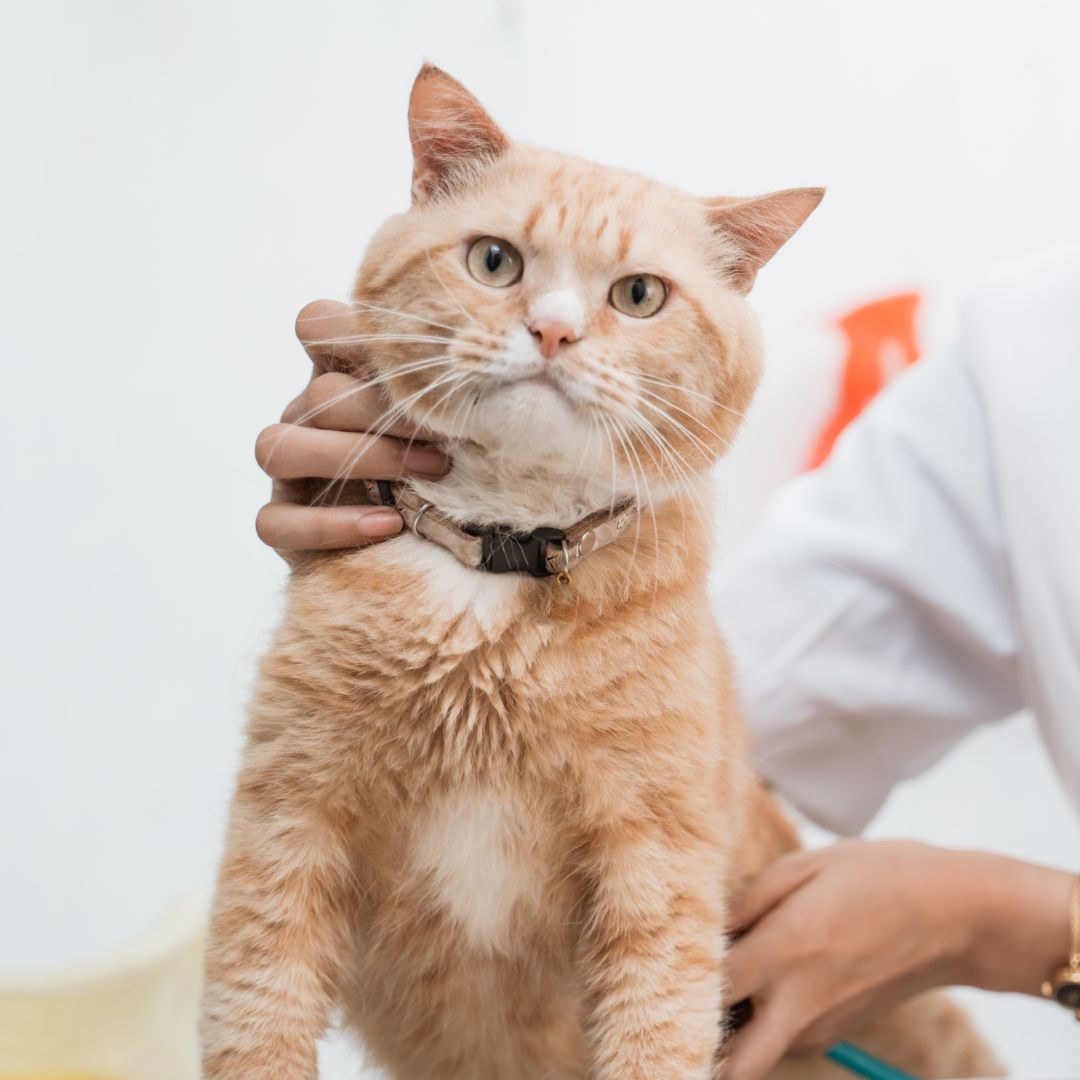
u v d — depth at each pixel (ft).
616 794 3.16
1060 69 7.17
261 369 7.02
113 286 6.87
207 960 3.13
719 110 6.95
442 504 3.31
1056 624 4.09
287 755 3.14
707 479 3.63
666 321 3.39
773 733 4.63
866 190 7.16
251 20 6.75
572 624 3.14
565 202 3.37
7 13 6.61
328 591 3.21
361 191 6.89
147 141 6.77
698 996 3.14
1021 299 4.59
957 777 8.09
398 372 3.21
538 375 3.19
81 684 7.19
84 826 7.25
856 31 7.07
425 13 6.75
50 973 4.53
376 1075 3.83
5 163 6.68
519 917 3.33
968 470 4.51
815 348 6.99
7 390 6.86
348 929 3.28
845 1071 4.21
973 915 3.76
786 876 3.81
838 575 4.63
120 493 7.07
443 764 3.18
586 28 6.77
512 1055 3.54
